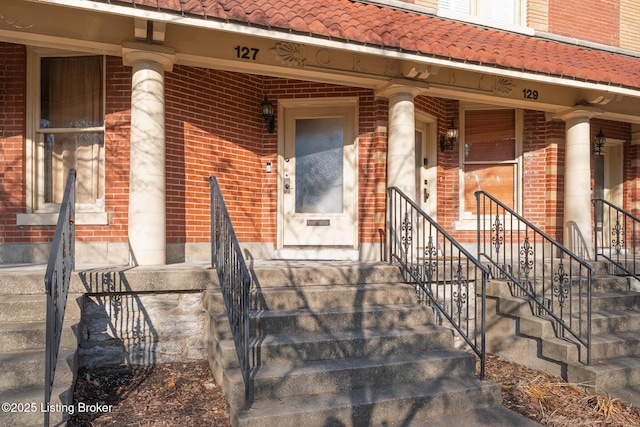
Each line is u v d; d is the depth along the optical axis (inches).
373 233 255.4
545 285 219.6
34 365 132.2
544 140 302.5
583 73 240.2
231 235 147.0
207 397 150.3
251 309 171.9
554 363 180.9
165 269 178.5
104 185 226.1
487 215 306.8
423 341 168.4
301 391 141.2
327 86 263.3
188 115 235.0
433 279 209.5
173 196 228.7
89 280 167.0
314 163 272.8
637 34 341.4
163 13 171.2
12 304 151.9
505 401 160.1
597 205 336.2
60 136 233.8
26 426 121.1
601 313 208.5
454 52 214.1
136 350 173.0
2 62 225.6
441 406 145.1
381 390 146.1
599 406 154.9
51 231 224.4
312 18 204.1
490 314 210.8
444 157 301.3
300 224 270.2
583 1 323.0
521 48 261.7
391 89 231.1
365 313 173.2
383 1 269.9
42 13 182.7
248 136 262.4
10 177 224.7
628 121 303.4
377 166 255.1
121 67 223.8
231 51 207.8
